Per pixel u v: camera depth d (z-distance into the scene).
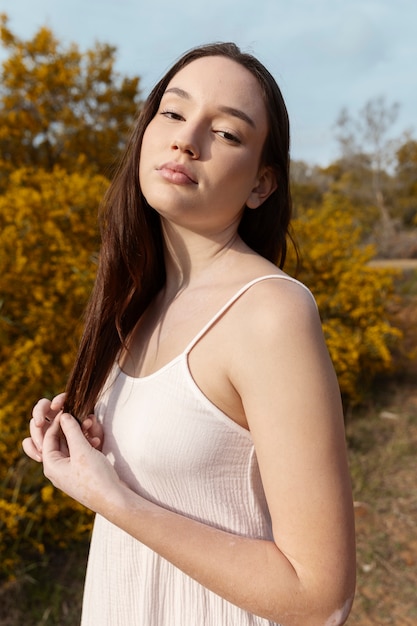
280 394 0.79
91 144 6.88
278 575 0.77
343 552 0.76
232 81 0.94
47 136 6.75
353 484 3.66
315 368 0.79
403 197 26.98
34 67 6.59
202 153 0.93
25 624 2.47
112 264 1.15
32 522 2.81
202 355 0.87
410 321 6.12
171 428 0.89
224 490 0.89
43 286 3.50
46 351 3.40
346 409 4.86
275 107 0.98
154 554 0.98
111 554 1.05
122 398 1.01
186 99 0.94
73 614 2.54
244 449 0.88
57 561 2.87
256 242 1.17
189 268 1.04
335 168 30.45
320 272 5.05
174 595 0.96
